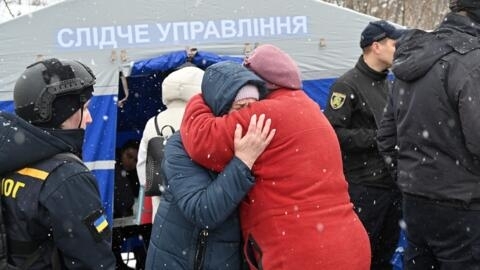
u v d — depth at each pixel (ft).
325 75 16.66
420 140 9.27
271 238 7.33
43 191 6.52
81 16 15.15
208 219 7.26
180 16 15.65
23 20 14.92
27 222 6.56
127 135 21.21
